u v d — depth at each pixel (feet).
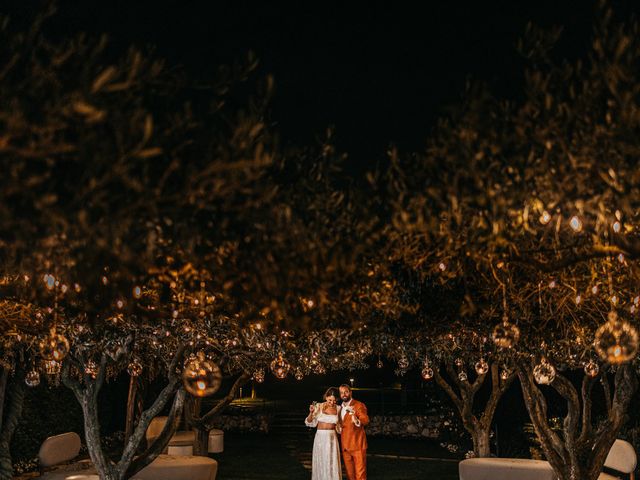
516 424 53.01
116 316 18.86
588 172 11.44
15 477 38.50
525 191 11.89
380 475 45.27
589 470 21.99
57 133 9.52
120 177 8.93
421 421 69.15
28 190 8.67
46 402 44.50
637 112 10.58
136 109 9.52
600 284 17.07
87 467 42.19
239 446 61.72
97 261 10.76
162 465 32.07
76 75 9.64
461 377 40.32
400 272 20.11
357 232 13.25
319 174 13.28
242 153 10.00
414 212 12.75
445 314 22.45
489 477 32.09
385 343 31.76
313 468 38.09
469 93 11.62
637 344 13.65
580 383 43.11
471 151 11.53
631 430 35.32
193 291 16.11
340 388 39.58
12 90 9.13
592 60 11.09
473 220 12.41
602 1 10.96
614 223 12.01
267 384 115.55
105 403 56.59
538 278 17.76
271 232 11.50
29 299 15.47
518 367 22.76
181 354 22.11
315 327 22.76
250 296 13.00
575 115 11.46
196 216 10.99
